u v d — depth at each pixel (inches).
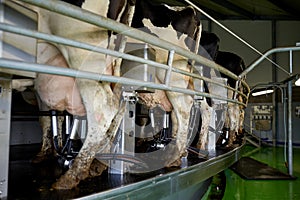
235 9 477.4
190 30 124.2
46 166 95.8
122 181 77.8
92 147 72.9
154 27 117.0
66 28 71.7
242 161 284.8
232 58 231.5
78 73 58.6
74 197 61.2
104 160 86.0
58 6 49.9
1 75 57.2
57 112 89.9
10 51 52.6
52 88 77.7
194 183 110.5
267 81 489.7
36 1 46.5
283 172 235.8
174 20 120.4
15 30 46.8
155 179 84.8
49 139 107.9
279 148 442.3
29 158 110.1
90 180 78.0
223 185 195.3
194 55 100.7
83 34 72.1
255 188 185.3
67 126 89.7
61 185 68.1
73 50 71.6
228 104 220.8
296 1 450.0
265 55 183.9
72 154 84.6
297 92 465.4
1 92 57.6
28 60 56.7
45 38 51.5
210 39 173.0
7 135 59.0
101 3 72.2
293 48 184.9
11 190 66.2
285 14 497.4
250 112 487.2
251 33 502.6
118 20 78.7
